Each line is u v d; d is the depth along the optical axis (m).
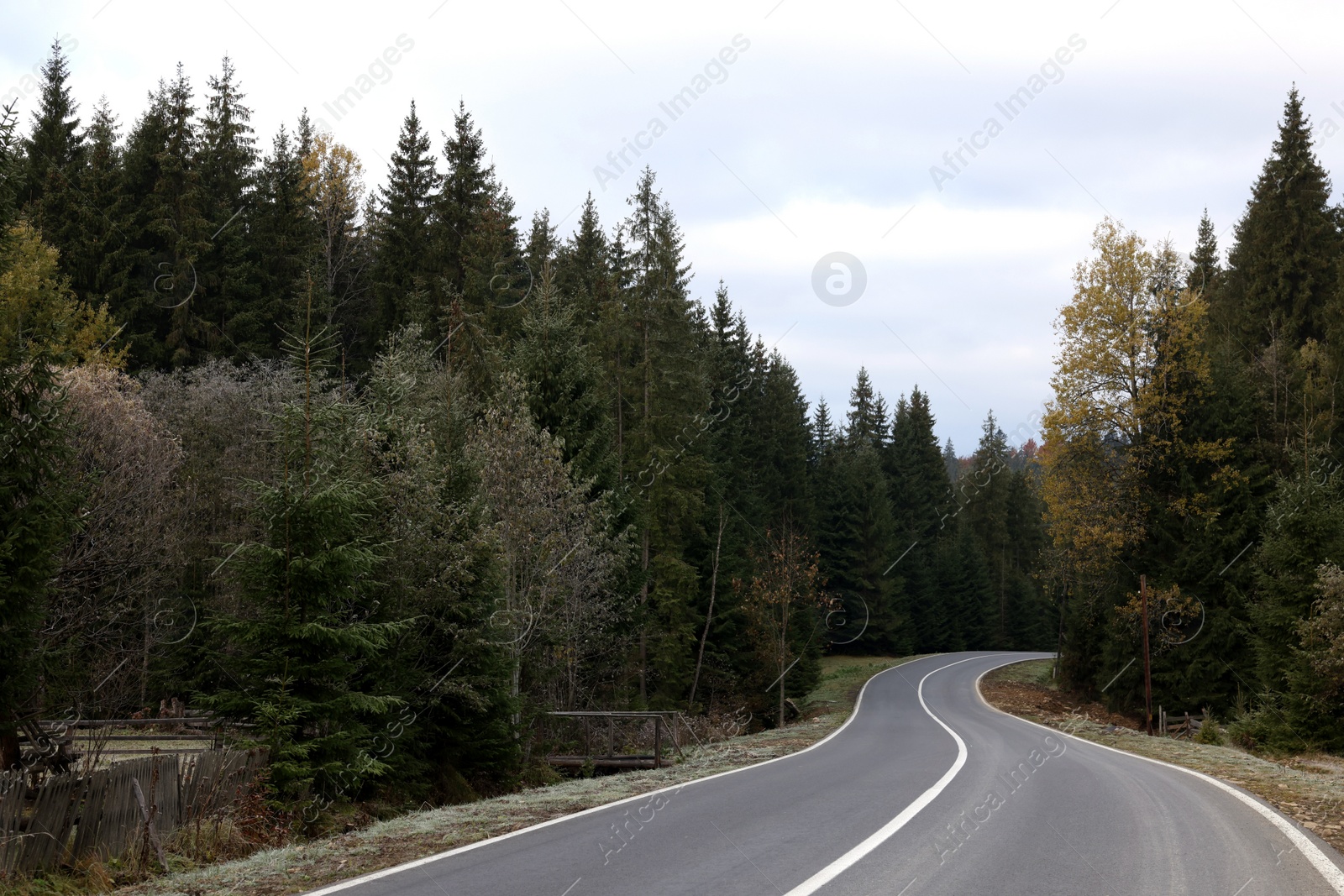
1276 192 49.38
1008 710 37.66
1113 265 36.75
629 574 33.31
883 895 6.11
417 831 9.16
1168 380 37.56
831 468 82.62
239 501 26.70
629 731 27.67
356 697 13.70
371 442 17.59
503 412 23.53
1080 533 38.19
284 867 7.72
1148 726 34.97
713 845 7.86
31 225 34.22
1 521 11.19
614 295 52.84
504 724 18.45
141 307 37.75
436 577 17.45
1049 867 6.96
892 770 14.23
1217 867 7.04
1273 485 38.22
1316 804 10.59
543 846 7.97
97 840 9.41
